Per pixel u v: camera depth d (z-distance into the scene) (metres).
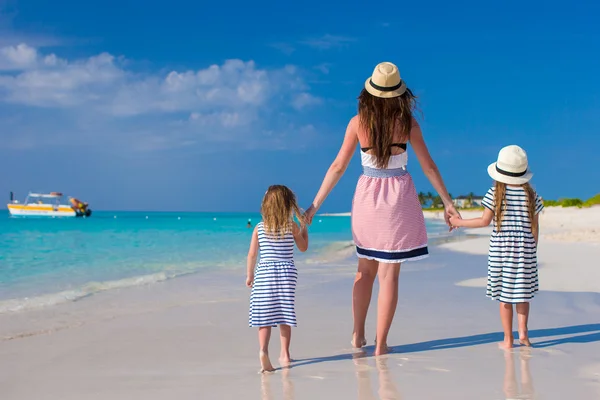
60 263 12.66
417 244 4.39
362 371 3.78
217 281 9.19
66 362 4.17
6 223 57.09
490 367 3.81
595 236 17.55
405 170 4.52
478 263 11.48
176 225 50.62
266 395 3.29
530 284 4.46
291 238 4.36
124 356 4.33
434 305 6.39
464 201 118.12
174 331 5.25
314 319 5.73
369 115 4.39
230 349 4.55
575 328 5.10
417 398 3.16
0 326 5.54
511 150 4.53
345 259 13.05
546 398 3.12
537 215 4.54
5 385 3.59
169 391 3.40
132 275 10.32
